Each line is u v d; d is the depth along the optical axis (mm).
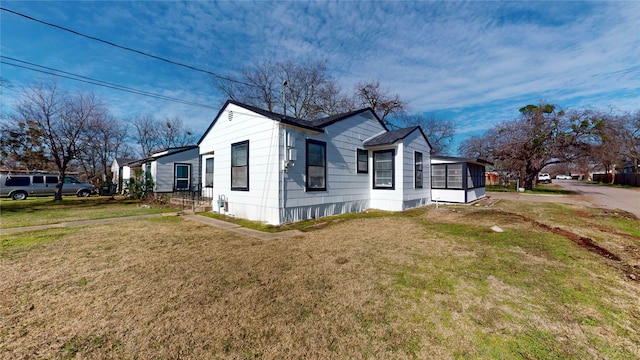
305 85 22203
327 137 8445
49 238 5453
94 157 22266
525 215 8406
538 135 20578
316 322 2283
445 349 1925
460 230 6109
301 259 4047
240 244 4992
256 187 7668
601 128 18359
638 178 27047
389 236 5566
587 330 2162
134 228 6605
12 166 18484
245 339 2045
